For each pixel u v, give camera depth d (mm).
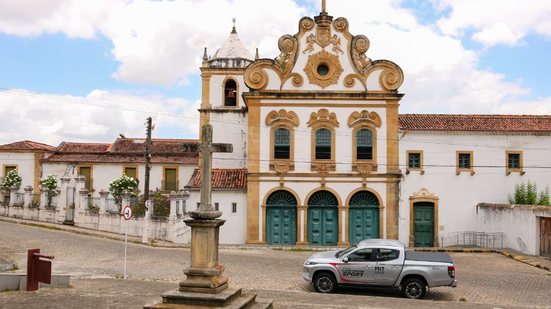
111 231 34844
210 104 41531
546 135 34375
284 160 34094
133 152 47469
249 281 20766
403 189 34125
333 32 34750
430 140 34344
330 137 34250
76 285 17453
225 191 34531
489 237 32969
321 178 34031
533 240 28656
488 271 24391
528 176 34250
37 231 33031
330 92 34188
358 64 34531
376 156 34062
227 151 14117
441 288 20141
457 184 34281
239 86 41594
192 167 45906
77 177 36719
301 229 33750
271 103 34344
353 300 16391
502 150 34375
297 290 19219
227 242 34281
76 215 36531
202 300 12836
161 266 23609
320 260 18844
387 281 18172
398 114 34750
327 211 34156
